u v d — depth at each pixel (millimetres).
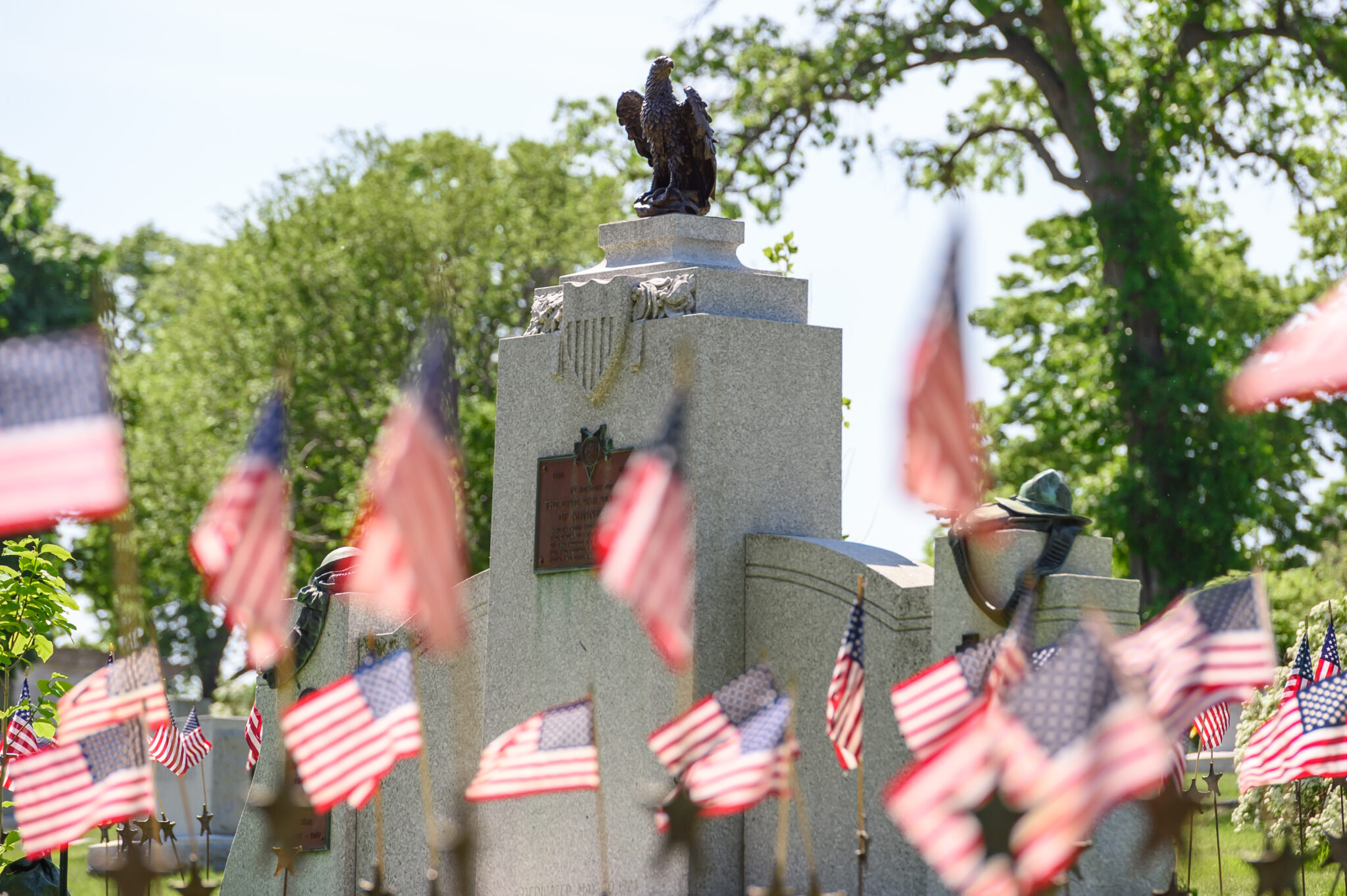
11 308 125875
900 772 34031
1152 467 92938
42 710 41781
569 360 40750
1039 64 99250
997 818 20797
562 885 39188
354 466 122312
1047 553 32219
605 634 39031
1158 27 97562
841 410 40094
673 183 42219
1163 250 93188
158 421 133125
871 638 35156
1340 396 90562
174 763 41969
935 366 20188
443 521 24328
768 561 37688
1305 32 92812
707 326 38344
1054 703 20562
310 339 125688
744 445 38562
